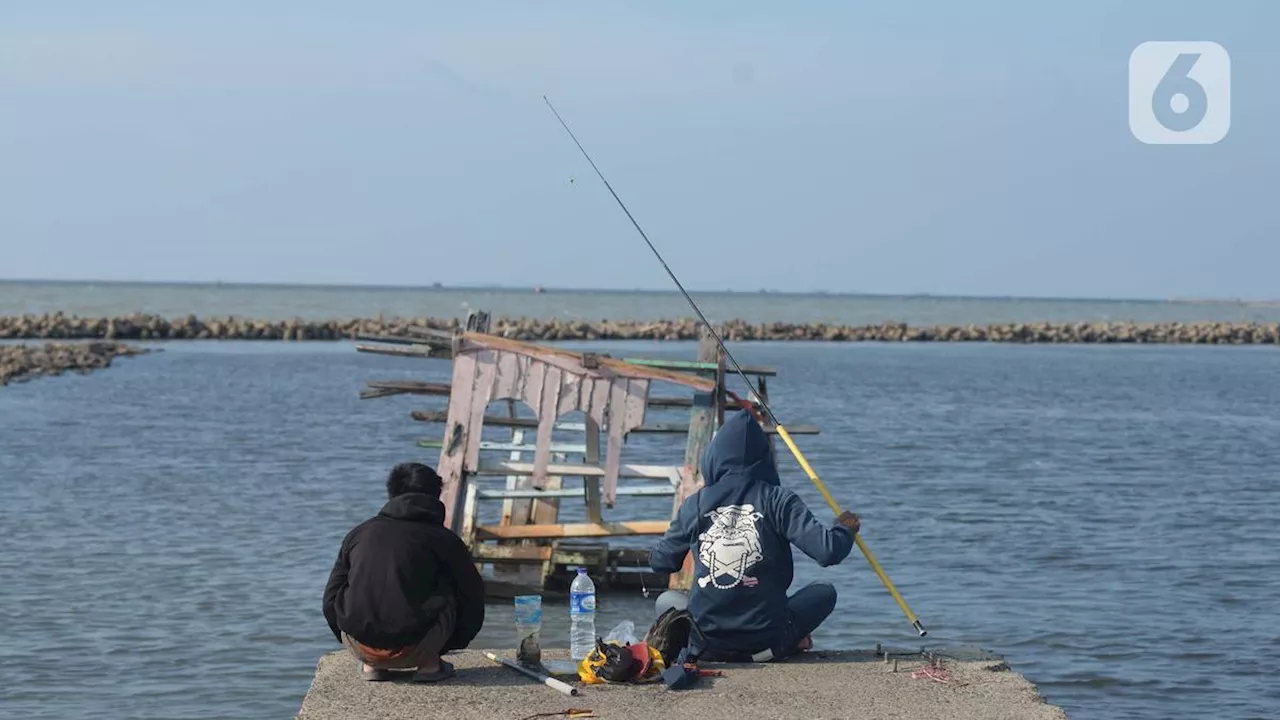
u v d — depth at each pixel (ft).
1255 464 167.02
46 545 101.45
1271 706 63.82
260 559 96.94
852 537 51.55
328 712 44.57
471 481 86.79
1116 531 114.42
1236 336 622.54
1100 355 483.92
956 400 268.82
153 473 144.36
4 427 189.98
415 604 47.14
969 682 48.55
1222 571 96.53
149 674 67.36
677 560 53.21
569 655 52.90
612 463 84.74
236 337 488.85
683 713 44.68
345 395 257.34
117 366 334.24
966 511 125.59
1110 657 72.54
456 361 84.99
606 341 514.27
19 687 64.75
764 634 51.11
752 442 52.49
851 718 44.29
